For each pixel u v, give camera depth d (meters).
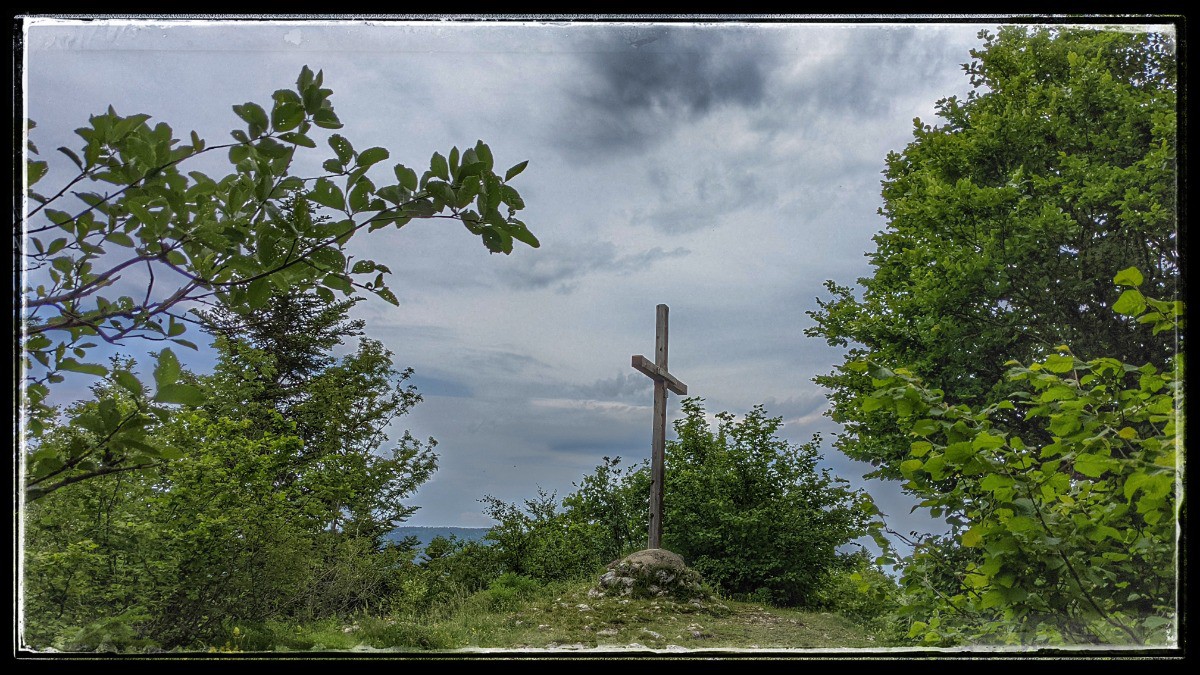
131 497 3.00
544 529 9.52
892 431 5.47
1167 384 1.83
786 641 3.68
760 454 9.90
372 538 5.85
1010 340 4.09
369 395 5.65
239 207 1.43
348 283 1.54
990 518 2.12
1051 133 3.81
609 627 5.68
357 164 1.42
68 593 2.45
